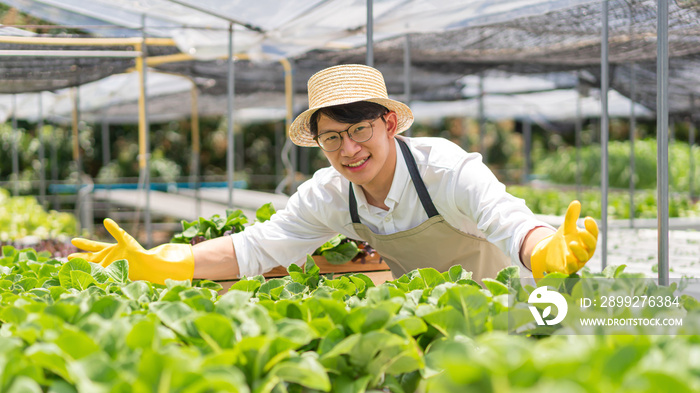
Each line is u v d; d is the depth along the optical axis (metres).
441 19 4.92
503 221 1.90
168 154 18.83
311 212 2.39
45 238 6.63
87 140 16.55
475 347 1.12
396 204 2.29
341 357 1.06
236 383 0.77
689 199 9.94
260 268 2.35
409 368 1.06
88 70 5.63
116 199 12.28
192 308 1.21
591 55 6.48
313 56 7.23
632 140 7.49
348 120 1.99
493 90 11.23
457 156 2.16
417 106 13.52
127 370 0.83
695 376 0.78
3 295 1.47
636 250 5.70
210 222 2.99
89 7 5.05
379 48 6.55
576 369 0.75
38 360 0.90
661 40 1.88
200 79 8.73
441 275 1.60
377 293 1.29
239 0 4.56
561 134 20.14
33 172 14.91
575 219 1.46
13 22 5.64
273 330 1.02
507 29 5.50
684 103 8.45
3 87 5.88
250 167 19.73
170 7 4.77
